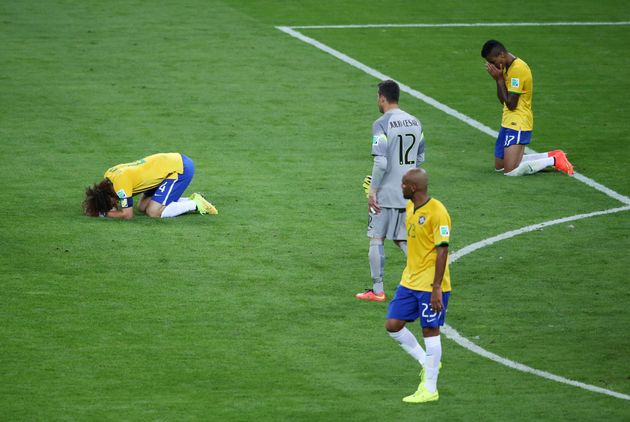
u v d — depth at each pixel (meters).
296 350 35.06
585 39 86.00
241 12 91.69
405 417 30.23
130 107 66.81
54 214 48.22
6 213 48.16
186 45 81.12
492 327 37.47
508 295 40.50
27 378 32.41
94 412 30.23
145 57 77.62
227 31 85.56
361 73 76.00
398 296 32.09
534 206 51.34
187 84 71.94
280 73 75.31
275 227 47.56
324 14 92.19
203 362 33.91
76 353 34.31
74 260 42.62
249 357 34.41
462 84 74.31
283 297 39.62
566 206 51.44
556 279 42.19
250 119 65.38
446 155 60.06
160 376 32.81
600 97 71.44
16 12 88.12
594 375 33.62
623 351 35.56
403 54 81.12
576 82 74.81
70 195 51.16
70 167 55.56
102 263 42.41
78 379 32.44
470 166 58.12
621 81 75.25
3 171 54.53
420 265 31.70
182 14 90.12
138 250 43.97
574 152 60.56
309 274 42.03
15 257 42.75
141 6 92.00
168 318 37.41
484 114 67.94
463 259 44.22
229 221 48.19
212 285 40.59
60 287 39.88
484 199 52.28
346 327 37.12
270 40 83.62
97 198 47.84
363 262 43.56
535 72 77.12
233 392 31.78
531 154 57.62
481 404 31.20
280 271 42.25
